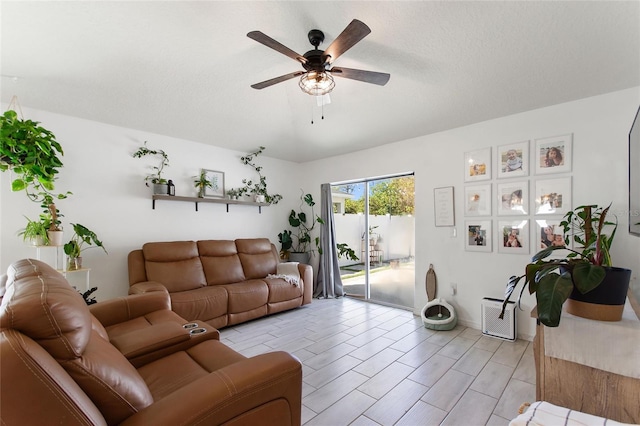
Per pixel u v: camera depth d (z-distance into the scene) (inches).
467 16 70.4
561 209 111.2
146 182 146.0
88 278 120.0
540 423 41.7
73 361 36.0
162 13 70.4
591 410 50.9
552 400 54.1
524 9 67.7
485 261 130.3
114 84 102.3
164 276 133.8
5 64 88.6
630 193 88.3
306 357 105.5
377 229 182.7
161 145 151.6
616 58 83.7
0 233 110.0
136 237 142.1
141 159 144.7
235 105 122.8
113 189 135.8
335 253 197.3
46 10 68.6
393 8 68.4
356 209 194.4
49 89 103.6
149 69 94.1
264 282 150.9
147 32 76.9
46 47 81.5
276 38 79.0
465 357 104.4
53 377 30.7
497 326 121.4
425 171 150.5
